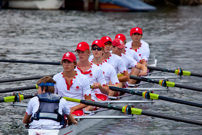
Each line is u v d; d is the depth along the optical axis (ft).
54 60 215.31
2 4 552.82
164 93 155.63
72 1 588.91
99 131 106.73
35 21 417.49
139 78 139.13
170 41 300.81
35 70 188.14
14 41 283.18
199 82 176.14
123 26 392.06
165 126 113.80
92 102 101.30
